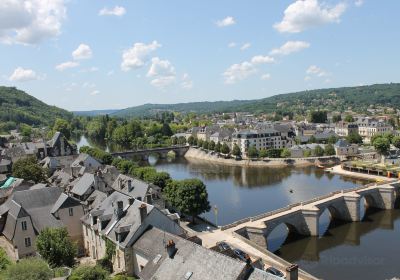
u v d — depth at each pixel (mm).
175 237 62625
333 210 128750
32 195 88375
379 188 141000
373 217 131375
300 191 167625
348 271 89250
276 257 80438
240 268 48156
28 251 79438
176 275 54375
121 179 123938
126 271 69125
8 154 185125
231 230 100438
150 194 107250
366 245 105688
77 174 136250
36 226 81938
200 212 115000
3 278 53375
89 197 99312
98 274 59438
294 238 112000
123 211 78188
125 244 69062
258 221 105438
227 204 147625
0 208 88625
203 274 51312
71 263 70875
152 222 72062
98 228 78688
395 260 94875
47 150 199625
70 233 87188
